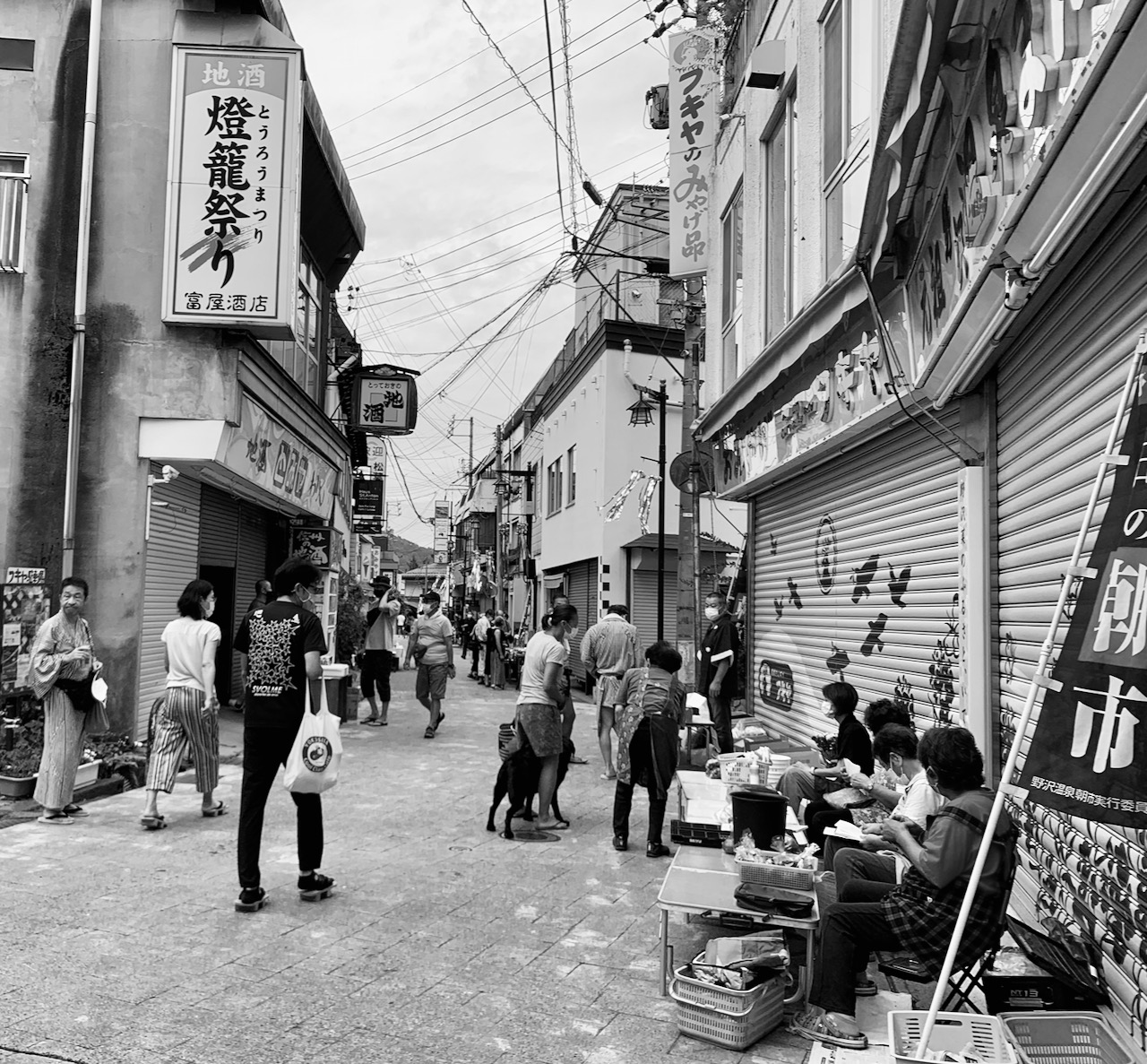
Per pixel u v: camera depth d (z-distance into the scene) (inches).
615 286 794.8
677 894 170.7
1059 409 174.7
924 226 199.8
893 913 146.9
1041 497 184.1
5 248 370.0
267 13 398.3
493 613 1296.8
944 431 230.1
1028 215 139.5
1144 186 135.0
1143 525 110.4
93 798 310.5
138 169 378.6
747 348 406.3
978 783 147.6
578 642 872.9
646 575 756.6
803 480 364.8
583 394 856.3
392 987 165.9
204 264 368.5
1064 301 170.2
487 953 184.9
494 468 1871.3
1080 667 113.8
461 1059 139.9
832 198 308.5
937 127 171.6
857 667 298.8
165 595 402.9
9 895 209.5
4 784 301.7
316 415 560.4
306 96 425.4
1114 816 106.3
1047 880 170.2
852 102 286.4
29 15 381.1
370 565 1572.3
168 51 382.6
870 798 211.9
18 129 377.1
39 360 370.6
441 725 540.4
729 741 382.9
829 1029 147.9
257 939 187.0
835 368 282.7
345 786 351.6
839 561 319.0
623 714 270.2
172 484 408.2
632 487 748.6
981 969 145.3
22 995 156.6
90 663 281.9
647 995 167.2
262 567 600.7
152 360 373.7
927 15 153.3
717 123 494.3
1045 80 121.5
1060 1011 141.3
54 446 369.4
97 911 201.0
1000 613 209.2
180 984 163.5
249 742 206.1
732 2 454.6
